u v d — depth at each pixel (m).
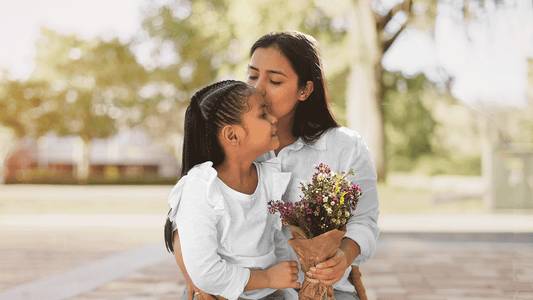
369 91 13.24
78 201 14.62
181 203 1.21
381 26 13.06
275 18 11.61
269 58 1.39
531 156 10.23
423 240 6.37
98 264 5.04
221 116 1.23
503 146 10.44
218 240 1.23
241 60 12.35
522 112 21.58
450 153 29.44
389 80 18.05
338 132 1.53
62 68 26.70
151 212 11.12
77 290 3.96
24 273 4.65
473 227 7.55
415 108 26.48
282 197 1.49
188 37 17.84
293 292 1.37
